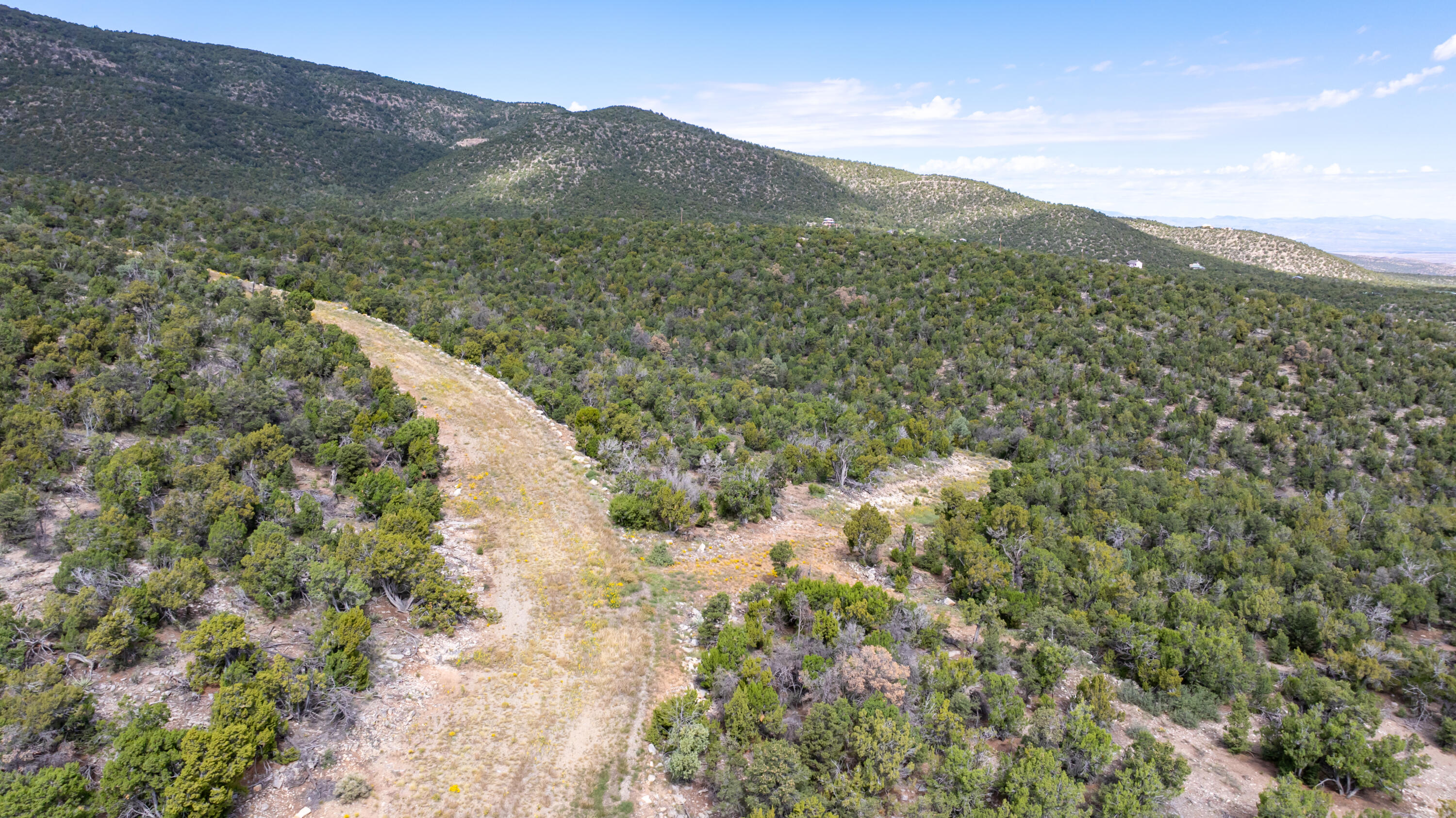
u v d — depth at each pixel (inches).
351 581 1100.5
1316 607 1517.0
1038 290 4330.7
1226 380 3464.6
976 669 1106.1
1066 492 2236.7
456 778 863.1
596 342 3233.3
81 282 2226.9
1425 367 3511.3
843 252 5128.0
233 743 761.6
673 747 919.7
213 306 2375.7
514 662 1100.5
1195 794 961.5
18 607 945.5
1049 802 824.3
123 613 904.3
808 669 1029.2
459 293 3545.8
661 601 1306.6
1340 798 992.2
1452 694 1235.2
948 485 2352.4
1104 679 1099.3
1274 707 1150.3
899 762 853.8
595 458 1918.1
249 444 1438.2
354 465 1546.5
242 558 1124.5
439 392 2203.5
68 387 1582.2
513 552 1429.6
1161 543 1935.3
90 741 783.1
